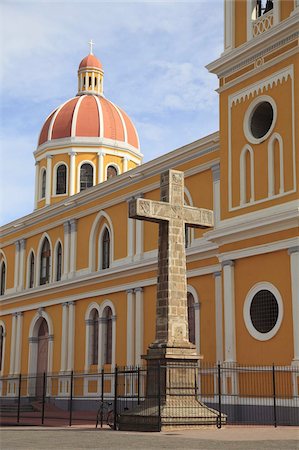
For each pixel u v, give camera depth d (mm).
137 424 18000
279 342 21203
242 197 23469
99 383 32531
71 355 35031
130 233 31938
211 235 23953
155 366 18531
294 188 21562
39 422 24594
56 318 37094
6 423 24172
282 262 21531
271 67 22953
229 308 23109
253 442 13914
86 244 35312
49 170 43344
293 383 20500
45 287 37438
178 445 13180
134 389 29859
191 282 27156
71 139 43094
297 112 21781
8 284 42281
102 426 20984
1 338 42312
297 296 20719
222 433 16594
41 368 38156
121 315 31828
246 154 23703
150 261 29828
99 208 34375
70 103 45406
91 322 34188
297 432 17062
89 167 43188
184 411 17922
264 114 23875
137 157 45344
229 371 22703
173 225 19250
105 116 44406
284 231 21531
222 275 23656
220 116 24922
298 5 22094
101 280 33344
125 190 32562
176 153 28766
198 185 27719
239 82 24203
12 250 42500
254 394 21859
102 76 47719
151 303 30078
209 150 27125
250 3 24344
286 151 22062
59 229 37812
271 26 23328
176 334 18672
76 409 33625
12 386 40000
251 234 22609
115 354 31734
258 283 22297
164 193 19672
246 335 22453
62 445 13359
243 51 23797
